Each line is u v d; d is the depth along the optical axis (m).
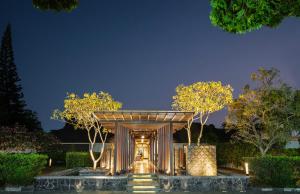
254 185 15.97
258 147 20.56
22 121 36.03
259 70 19.66
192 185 15.12
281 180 15.34
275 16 3.62
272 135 19.55
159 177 15.23
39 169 16.06
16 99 36.47
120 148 17.67
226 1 3.57
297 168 15.71
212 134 30.67
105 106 21.23
